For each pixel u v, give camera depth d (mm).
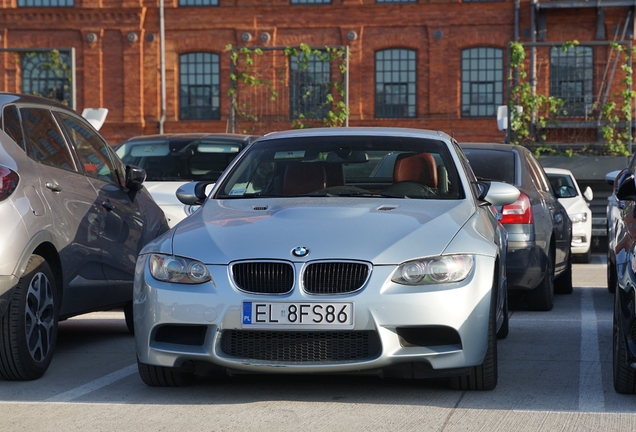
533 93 27562
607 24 31828
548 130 29781
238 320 5359
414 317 5305
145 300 5594
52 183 6625
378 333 5297
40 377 6363
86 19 33406
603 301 10719
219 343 5418
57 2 33500
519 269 8992
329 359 5379
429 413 5277
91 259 7102
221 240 5609
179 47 33438
